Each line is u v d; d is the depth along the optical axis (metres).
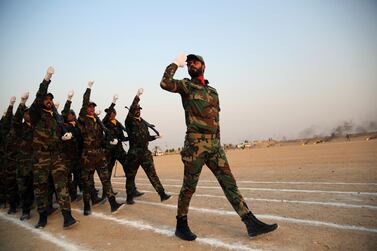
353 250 3.26
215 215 5.29
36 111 5.54
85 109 6.38
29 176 6.70
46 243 4.56
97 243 4.32
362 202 5.29
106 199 7.48
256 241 3.80
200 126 4.05
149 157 7.18
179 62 4.05
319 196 6.08
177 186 9.97
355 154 16.02
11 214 7.42
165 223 5.11
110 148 7.86
